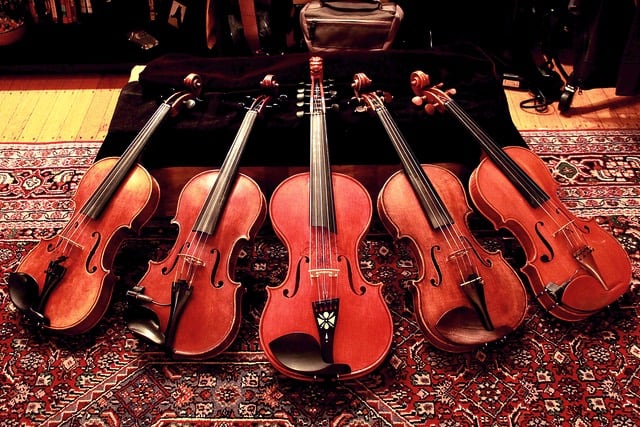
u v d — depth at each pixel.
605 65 3.06
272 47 3.50
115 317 2.40
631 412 2.16
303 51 3.65
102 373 2.27
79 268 2.24
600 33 2.95
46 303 2.20
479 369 2.26
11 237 2.69
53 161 3.02
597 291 2.20
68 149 3.09
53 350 2.32
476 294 2.08
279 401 2.19
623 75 3.01
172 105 2.59
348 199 2.29
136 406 2.19
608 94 3.42
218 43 3.46
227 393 2.22
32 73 3.60
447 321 2.07
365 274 2.54
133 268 2.56
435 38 3.68
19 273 2.22
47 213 2.79
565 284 2.17
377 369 2.26
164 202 2.74
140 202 2.35
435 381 2.23
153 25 3.70
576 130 3.16
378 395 2.20
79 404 2.20
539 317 2.40
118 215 2.32
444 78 2.82
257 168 2.77
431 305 2.12
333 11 3.27
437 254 2.18
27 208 2.81
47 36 3.66
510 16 3.50
